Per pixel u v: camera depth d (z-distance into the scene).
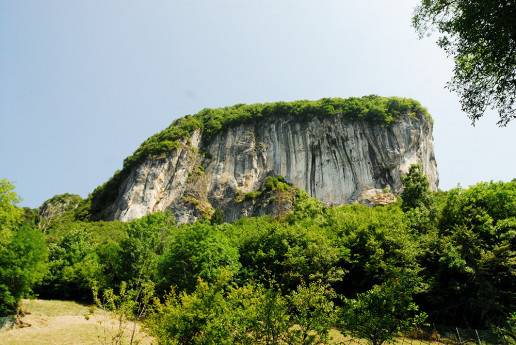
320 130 106.00
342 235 29.05
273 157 109.69
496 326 16.22
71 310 28.89
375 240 24.75
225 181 105.12
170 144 108.44
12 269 23.92
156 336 13.02
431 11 10.76
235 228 51.47
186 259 26.86
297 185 99.56
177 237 28.73
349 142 100.88
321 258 23.91
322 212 57.03
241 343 9.91
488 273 18.14
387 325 10.37
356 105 108.81
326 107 109.81
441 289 19.98
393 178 90.75
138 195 96.75
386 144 95.50
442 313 19.44
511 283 18.52
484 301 17.52
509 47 8.88
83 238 46.47
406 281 11.41
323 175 99.19
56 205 138.75
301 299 10.66
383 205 81.25
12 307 23.42
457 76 10.69
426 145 99.94
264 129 117.94
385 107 106.06
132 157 111.75
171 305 13.06
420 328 17.08
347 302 11.55
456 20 9.86
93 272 36.72
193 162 111.00
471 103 10.24
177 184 102.94
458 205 25.64
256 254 27.91
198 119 136.00
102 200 110.19
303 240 28.03
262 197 91.56
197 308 12.25
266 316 9.98
